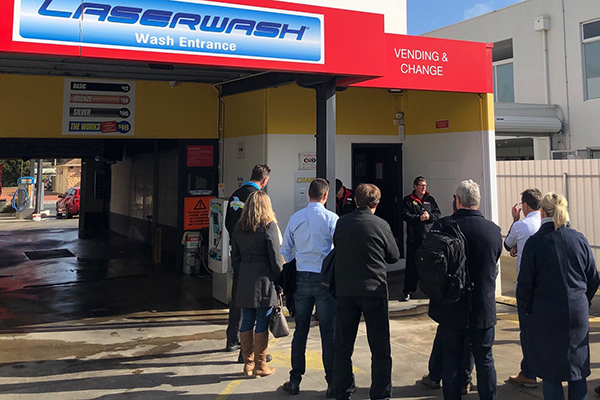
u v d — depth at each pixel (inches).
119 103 315.3
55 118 302.4
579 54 629.9
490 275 136.4
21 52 160.6
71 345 202.7
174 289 304.5
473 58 272.7
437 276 129.6
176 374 171.5
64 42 165.2
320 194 161.0
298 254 158.1
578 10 629.6
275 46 198.8
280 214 283.7
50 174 1925.4
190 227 344.5
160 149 425.4
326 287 144.9
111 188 637.9
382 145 325.4
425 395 153.8
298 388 155.6
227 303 267.0
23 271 362.9
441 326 137.9
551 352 125.6
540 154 671.8
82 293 294.7
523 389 158.6
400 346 201.8
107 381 164.7
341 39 212.8
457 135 297.1
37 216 855.7
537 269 130.3
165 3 178.7
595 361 181.8
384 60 223.0
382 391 137.9
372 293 136.7
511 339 211.6
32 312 253.8
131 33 174.1
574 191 384.2
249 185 189.9
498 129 594.6
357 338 211.6
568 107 641.0
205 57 185.9
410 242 265.3
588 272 129.5
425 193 265.4
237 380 166.1
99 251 458.6
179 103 328.5
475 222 138.6
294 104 288.4
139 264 390.9
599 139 608.7
